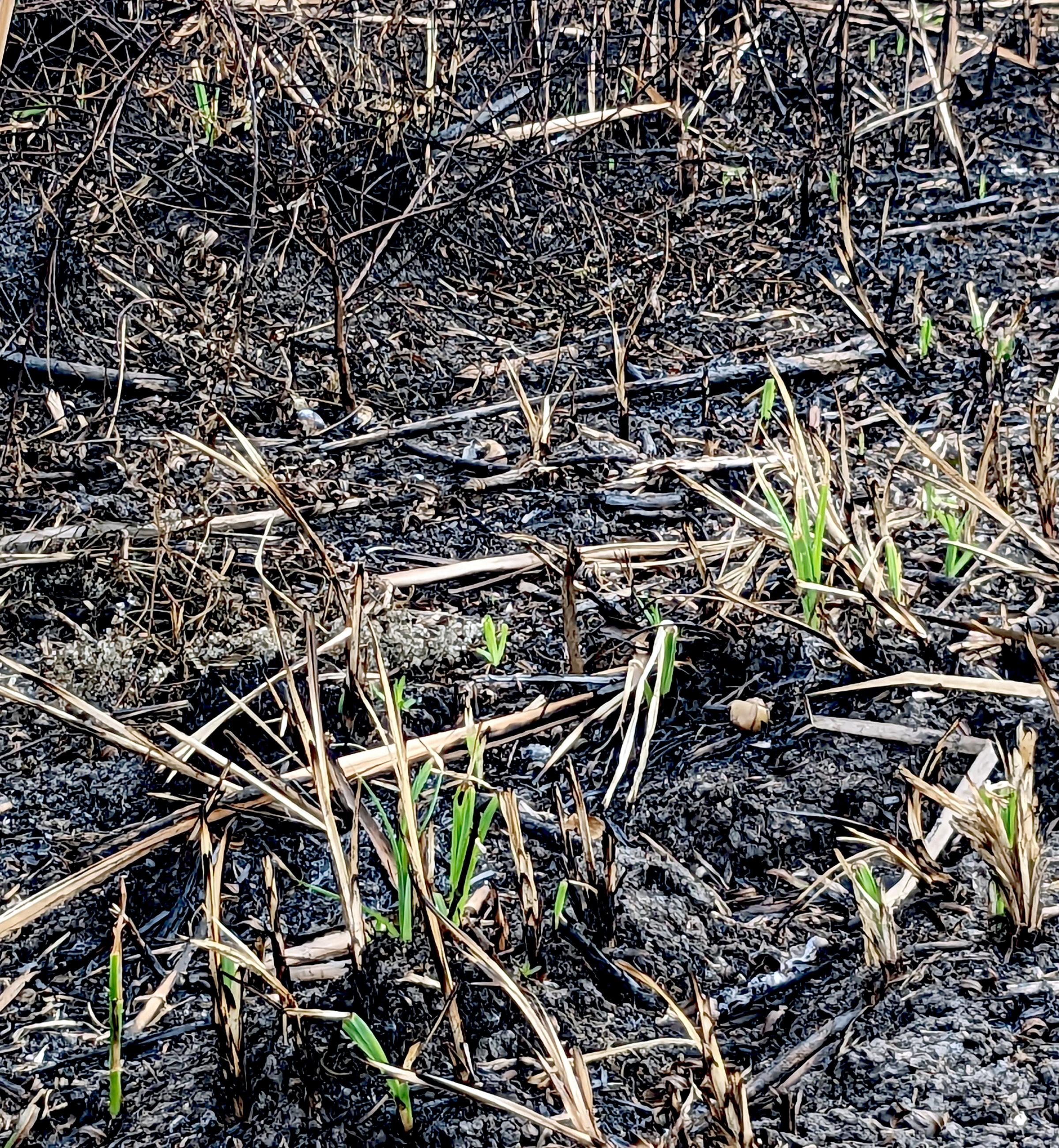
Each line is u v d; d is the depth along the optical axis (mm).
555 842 2793
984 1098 2582
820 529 2977
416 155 3865
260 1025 2643
